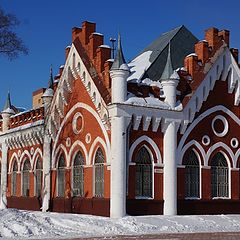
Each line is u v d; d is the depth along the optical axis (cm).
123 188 3159
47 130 4091
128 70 3231
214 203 3600
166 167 3375
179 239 2411
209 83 3641
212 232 2781
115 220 3011
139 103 3266
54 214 3153
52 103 4041
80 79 3709
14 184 4691
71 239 2402
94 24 3691
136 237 2500
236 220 3325
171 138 3394
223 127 3738
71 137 3806
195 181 3553
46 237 2481
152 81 3497
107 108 3262
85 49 3647
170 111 3391
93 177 3478
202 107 3628
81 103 3684
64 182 3869
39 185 4266
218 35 3759
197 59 3641
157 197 3353
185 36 4119
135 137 3312
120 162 3164
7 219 2767
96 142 3469
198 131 3591
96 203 3391
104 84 3381
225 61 3759
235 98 3812
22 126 4512
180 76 3550
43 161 4122
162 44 4056
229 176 3709
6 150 4828
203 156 3594
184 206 3459
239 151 3788
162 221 3066
